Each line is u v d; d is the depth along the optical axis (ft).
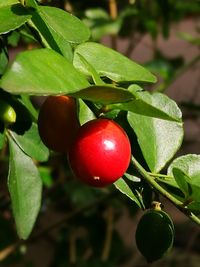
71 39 0.52
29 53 0.44
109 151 0.49
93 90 0.45
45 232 1.26
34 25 0.55
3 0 0.53
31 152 0.59
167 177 0.57
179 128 0.59
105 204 1.34
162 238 0.55
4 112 0.54
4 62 0.56
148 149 0.58
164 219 0.55
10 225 1.21
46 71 0.44
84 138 0.49
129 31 1.34
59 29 0.52
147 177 0.55
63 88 0.44
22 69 0.42
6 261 1.32
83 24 0.53
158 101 0.58
